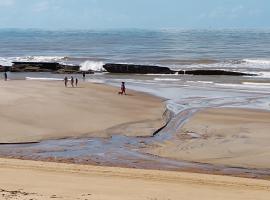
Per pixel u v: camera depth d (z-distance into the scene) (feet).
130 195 43.57
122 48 476.54
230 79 206.18
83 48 487.61
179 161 75.66
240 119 108.99
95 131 96.73
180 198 43.78
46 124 101.65
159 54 376.27
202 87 174.29
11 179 49.16
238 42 578.25
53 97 135.13
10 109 114.83
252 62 286.05
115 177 56.18
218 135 93.97
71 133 94.73
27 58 329.72
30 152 80.02
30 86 161.38
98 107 122.31
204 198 44.70
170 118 111.45
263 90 164.96
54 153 79.56
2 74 245.86
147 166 72.02
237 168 72.08
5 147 83.71
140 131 97.30
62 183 48.57
